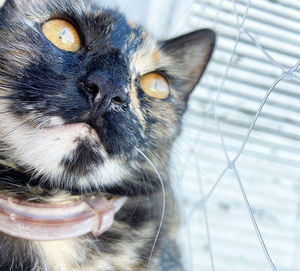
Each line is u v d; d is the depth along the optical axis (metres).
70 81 0.21
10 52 0.22
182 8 0.29
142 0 0.29
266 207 0.31
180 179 0.27
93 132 0.21
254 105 0.26
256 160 0.29
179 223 0.28
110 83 0.21
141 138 0.23
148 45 0.25
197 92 0.31
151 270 0.25
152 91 0.25
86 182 0.22
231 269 0.32
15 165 0.22
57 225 0.21
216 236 0.33
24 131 0.21
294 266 0.31
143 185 0.24
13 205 0.21
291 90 0.24
